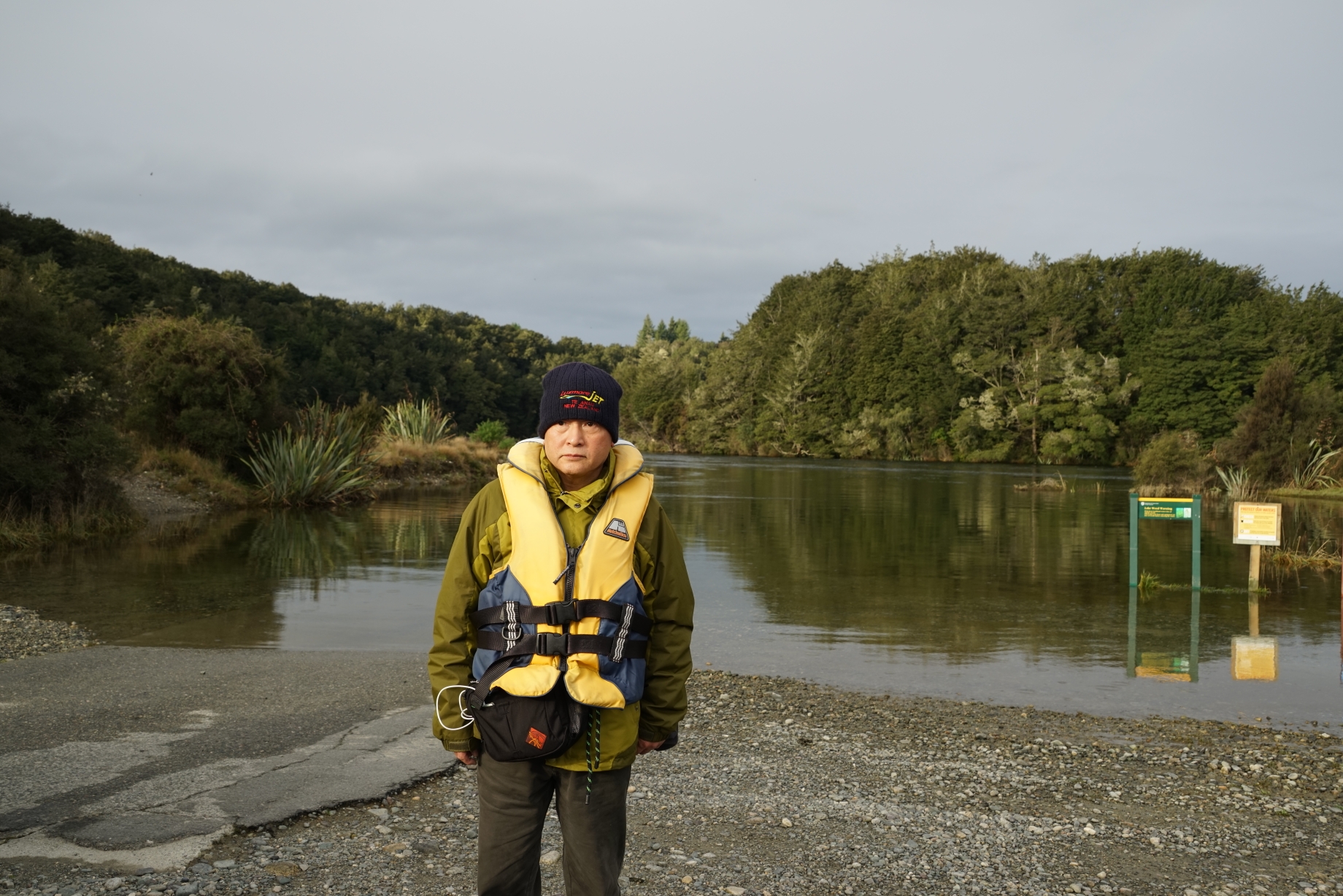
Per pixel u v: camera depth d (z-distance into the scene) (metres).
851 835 3.68
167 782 3.91
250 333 21.50
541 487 2.28
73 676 5.75
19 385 12.81
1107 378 54.97
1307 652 7.38
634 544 2.27
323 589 9.49
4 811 3.56
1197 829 3.86
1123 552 13.75
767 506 21.88
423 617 8.09
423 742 4.55
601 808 2.25
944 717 5.54
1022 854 3.55
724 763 4.55
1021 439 57.53
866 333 66.62
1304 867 3.49
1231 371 51.62
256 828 3.48
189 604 8.55
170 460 18.81
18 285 12.92
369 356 89.75
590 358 142.25
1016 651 7.39
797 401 68.69
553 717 2.14
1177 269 58.12
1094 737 5.22
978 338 59.56
